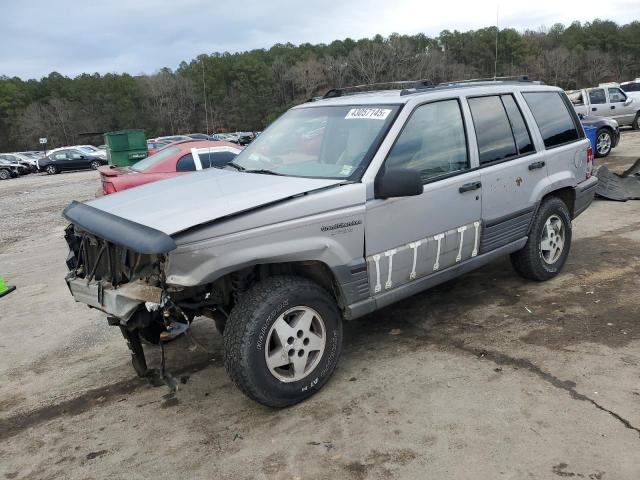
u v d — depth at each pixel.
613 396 3.31
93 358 4.60
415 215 3.91
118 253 3.40
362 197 3.60
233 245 3.10
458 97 4.39
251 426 3.33
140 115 81.69
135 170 9.12
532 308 4.77
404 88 4.66
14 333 5.34
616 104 20.06
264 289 3.30
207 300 3.49
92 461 3.15
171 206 3.36
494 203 4.52
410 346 4.22
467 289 5.37
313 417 3.35
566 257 5.51
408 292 4.02
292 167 4.06
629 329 4.21
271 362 3.32
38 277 7.51
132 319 3.32
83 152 34.34
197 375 4.08
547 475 2.68
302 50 93.56
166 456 3.12
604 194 9.14
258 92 75.38
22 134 86.88
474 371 3.74
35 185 24.73
